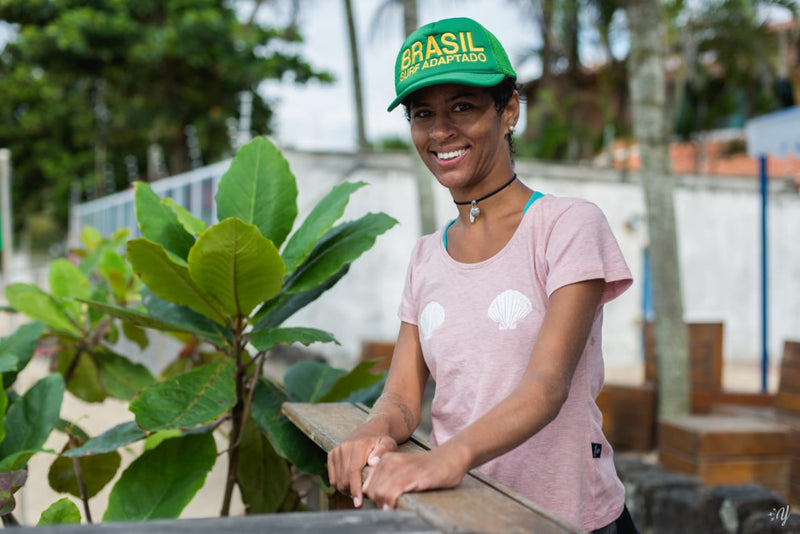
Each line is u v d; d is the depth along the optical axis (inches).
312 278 75.9
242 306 74.5
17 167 1011.3
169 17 665.0
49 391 79.4
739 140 721.0
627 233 417.4
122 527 34.5
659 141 233.6
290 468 90.2
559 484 55.0
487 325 56.2
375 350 255.4
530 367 49.9
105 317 117.4
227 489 83.0
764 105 701.9
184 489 76.6
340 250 77.3
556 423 55.5
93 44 650.8
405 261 365.4
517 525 35.8
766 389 269.4
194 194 311.7
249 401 79.7
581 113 645.3
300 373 93.8
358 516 37.3
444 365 58.6
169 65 694.5
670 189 234.1
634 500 146.1
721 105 716.7
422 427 198.8
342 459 50.0
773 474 177.2
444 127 57.1
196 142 746.2
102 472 89.8
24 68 838.5
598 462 56.5
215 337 80.8
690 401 231.3
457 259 60.6
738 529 116.0
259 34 664.4
